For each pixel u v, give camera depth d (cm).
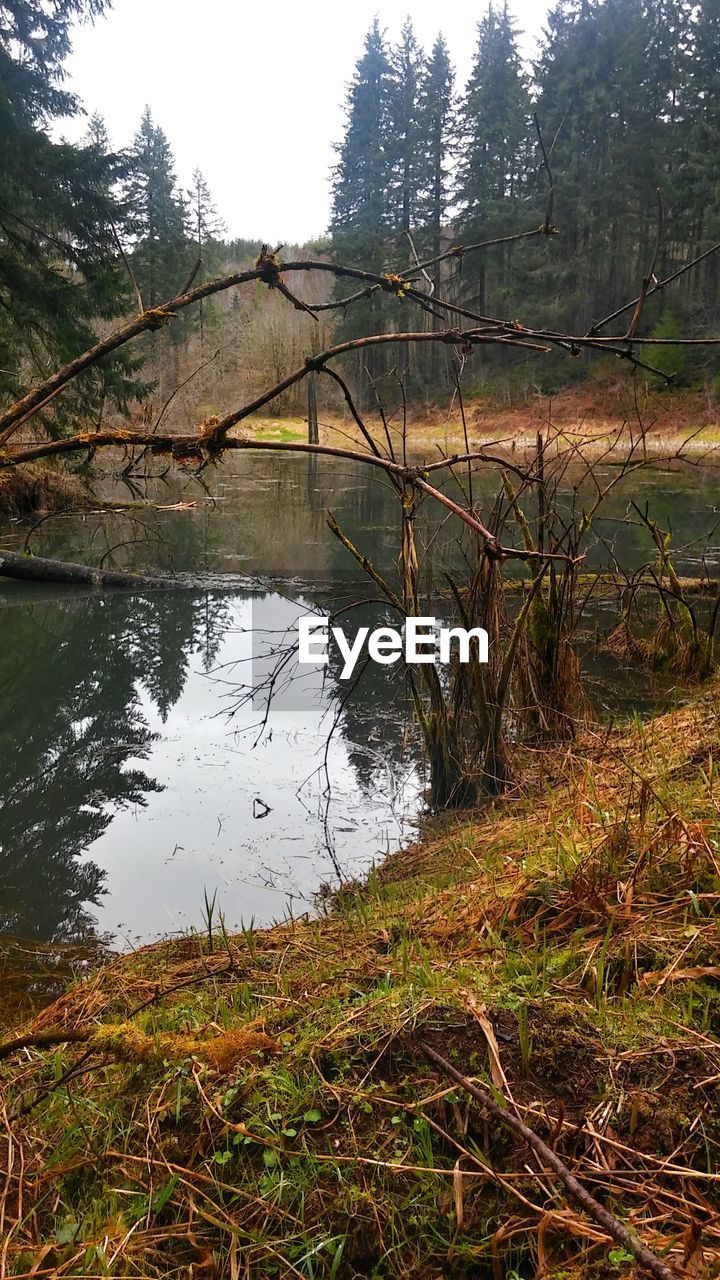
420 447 2466
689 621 642
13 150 1200
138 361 1330
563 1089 162
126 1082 190
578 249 3550
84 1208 161
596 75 3559
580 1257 132
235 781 474
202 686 659
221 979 255
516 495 423
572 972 198
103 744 539
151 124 3725
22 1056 225
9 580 1060
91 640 797
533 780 424
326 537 1323
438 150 4106
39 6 1249
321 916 328
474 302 3666
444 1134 153
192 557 1191
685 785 291
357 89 4072
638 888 229
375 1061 174
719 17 3569
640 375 2475
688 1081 160
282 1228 148
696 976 188
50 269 1278
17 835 416
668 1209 137
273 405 3161
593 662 668
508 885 258
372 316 2969
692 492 1705
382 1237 144
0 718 596
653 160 3344
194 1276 142
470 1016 180
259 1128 165
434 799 437
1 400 1293
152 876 373
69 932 332
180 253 2152
